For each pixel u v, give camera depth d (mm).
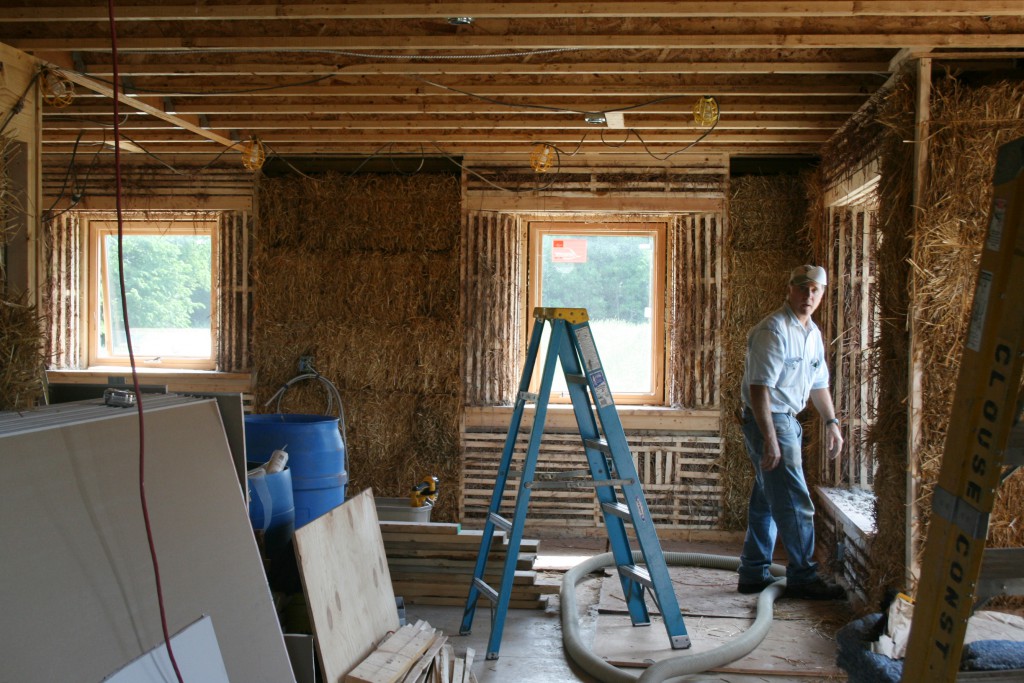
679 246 5680
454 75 4262
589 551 5281
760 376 3939
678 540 5578
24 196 3170
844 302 4988
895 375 3496
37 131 3250
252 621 2322
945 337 3289
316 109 4586
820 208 5199
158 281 6160
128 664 1827
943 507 1607
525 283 5941
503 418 5719
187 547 2197
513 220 5797
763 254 5555
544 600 4125
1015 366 1450
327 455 3674
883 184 3623
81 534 1878
